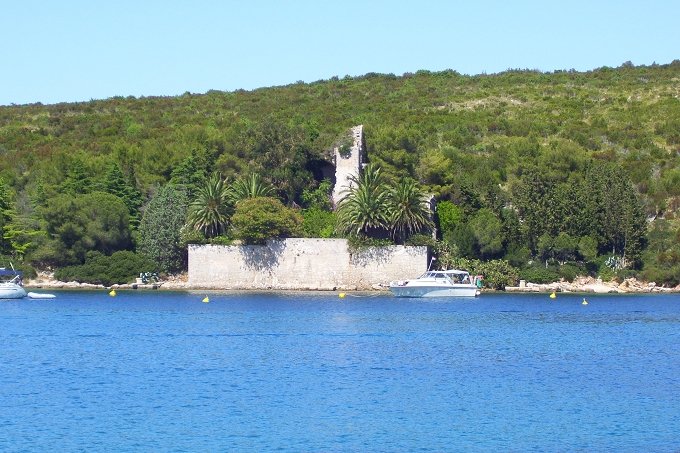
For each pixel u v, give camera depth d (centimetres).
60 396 9762
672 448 7988
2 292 19912
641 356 12612
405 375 11000
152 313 17400
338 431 8438
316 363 11762
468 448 7956
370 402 9550
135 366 11506
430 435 8331
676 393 10062
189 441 8106
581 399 9750
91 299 19988
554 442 8138
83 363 11731
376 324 15762
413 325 15712
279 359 12050
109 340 13788
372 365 11650
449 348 13162
